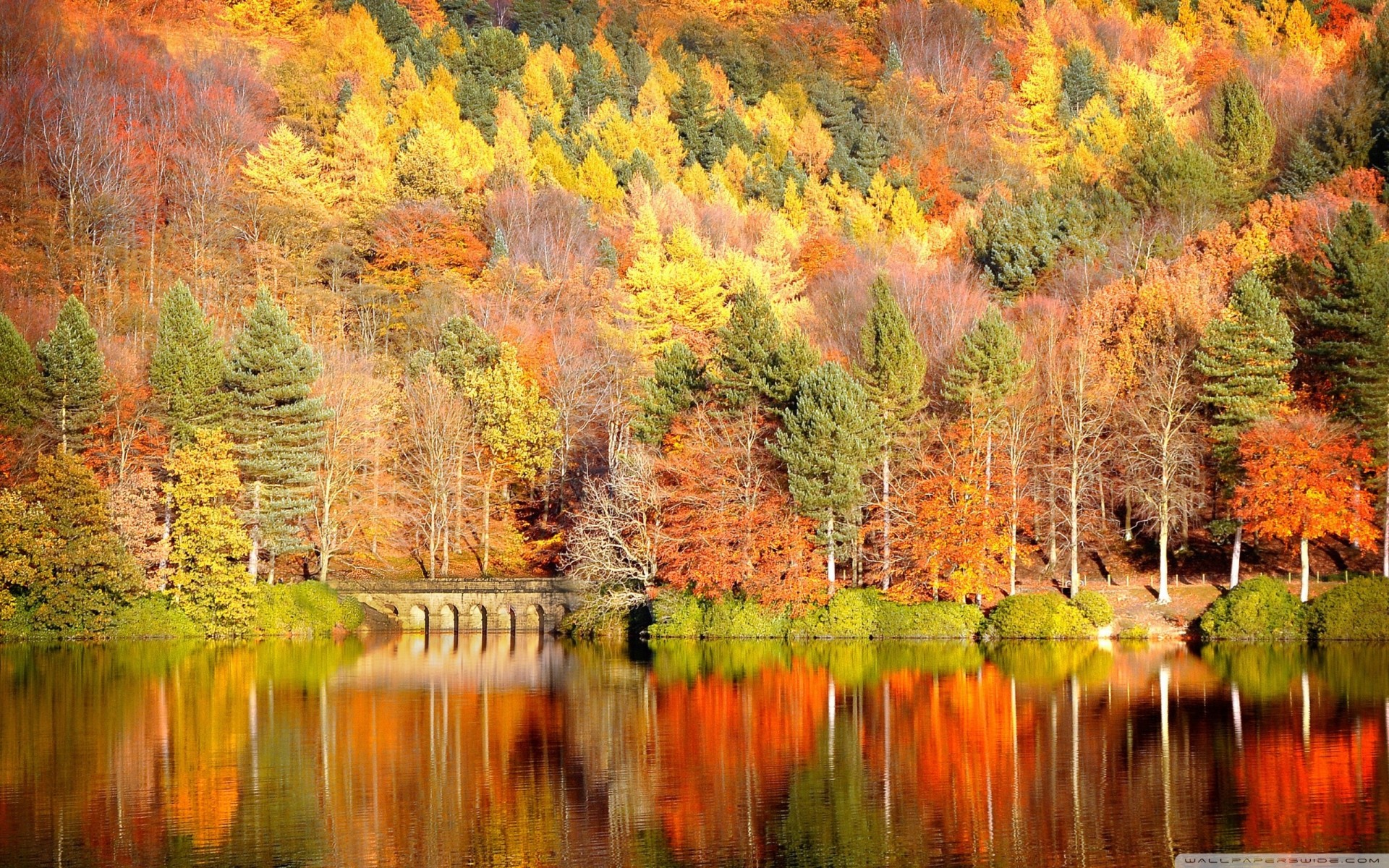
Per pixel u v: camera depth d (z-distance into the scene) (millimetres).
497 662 70812
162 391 85375
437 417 97938
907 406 83062
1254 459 75062
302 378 85938
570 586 89375
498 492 105500
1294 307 84875
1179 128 136500
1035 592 79625
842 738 47781
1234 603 72812
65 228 125688
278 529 84438
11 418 82312
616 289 122125
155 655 73688
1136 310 89750
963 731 48438
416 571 98938
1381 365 74188
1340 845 33844
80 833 35906
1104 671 62750
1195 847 33844
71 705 55625
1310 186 110000
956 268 116000
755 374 81562
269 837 35594
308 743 47500
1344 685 56781
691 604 80938
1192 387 81062
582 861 33594
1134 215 114750
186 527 81750
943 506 76938
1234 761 42656
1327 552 83000
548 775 42500
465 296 119125
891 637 78062
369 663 70625
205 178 132375
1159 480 79375
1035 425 83438
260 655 74562
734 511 78875
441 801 39312
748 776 42156
